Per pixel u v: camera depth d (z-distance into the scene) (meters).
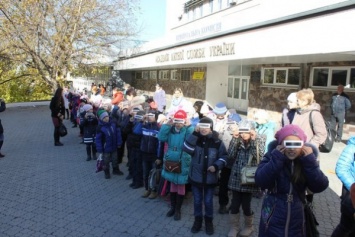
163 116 5.79
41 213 5.15
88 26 21.17
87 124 8.38
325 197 5.64
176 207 4.86
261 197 5.54
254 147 4.00
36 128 14.61
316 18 7.80
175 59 17.27
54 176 7.13
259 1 11.93
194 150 4.30
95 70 22.72
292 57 9.94
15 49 20.48
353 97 10.74
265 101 14.95
